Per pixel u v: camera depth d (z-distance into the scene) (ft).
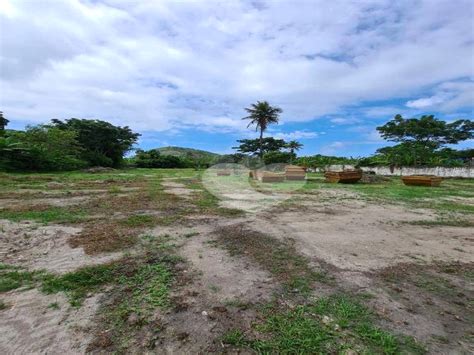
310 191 38.68
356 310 7.63
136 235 14.33
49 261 10.71
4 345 6.02
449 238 15.25
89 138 112.27
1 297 8.04
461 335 6.62
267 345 6.13
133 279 9.33
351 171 55.16
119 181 47.16
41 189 33.45
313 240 14.26
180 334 6.48
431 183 50.06
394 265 11.10
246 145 153.69
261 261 11.21
